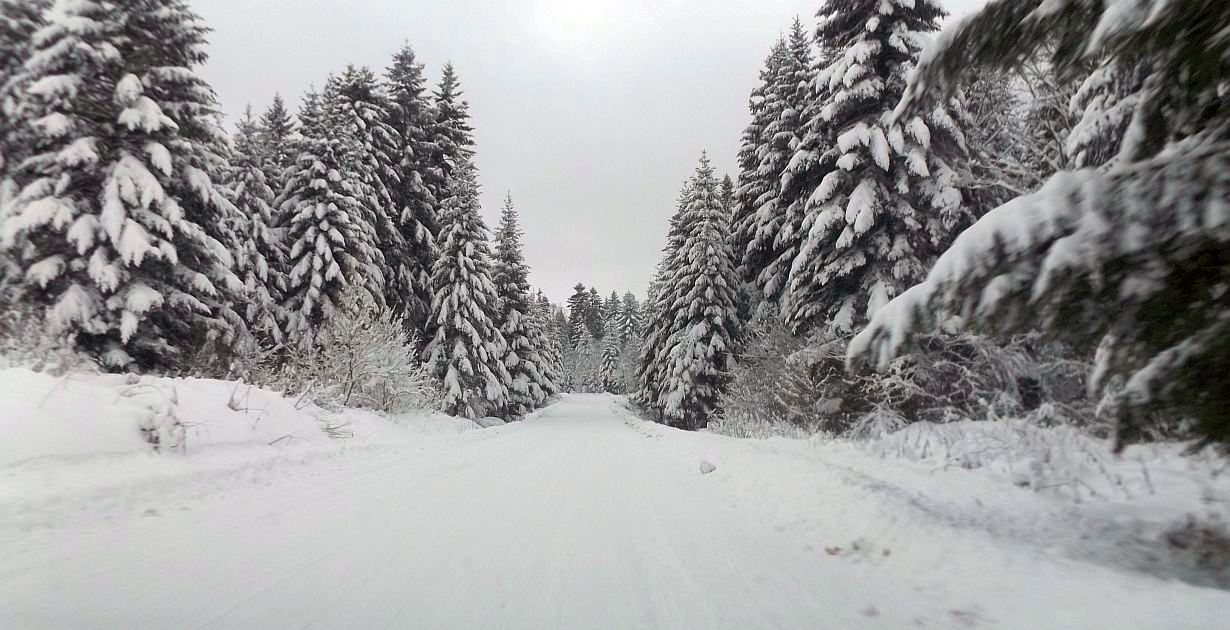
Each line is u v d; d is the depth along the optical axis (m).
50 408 7.47
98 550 4.66
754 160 25.86
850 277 14.64
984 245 3.70
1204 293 3.27
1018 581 3.97
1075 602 3.53
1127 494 6.47
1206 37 3.39
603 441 17.47
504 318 37.91
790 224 17.39
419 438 16.73
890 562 4.87
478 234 30.62
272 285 21.83
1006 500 6.82
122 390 8.95
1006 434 8.74
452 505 7.04
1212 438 3.56
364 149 25.89
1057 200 3.56
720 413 24.62
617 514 6.81
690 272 26.83
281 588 3.99
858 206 13.28
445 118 32.53
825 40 15.22
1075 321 3.67
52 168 12.73
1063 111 8.25
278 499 7.01
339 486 8.10
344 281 20.45
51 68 12.70
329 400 15.94
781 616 3.76
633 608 3.87
